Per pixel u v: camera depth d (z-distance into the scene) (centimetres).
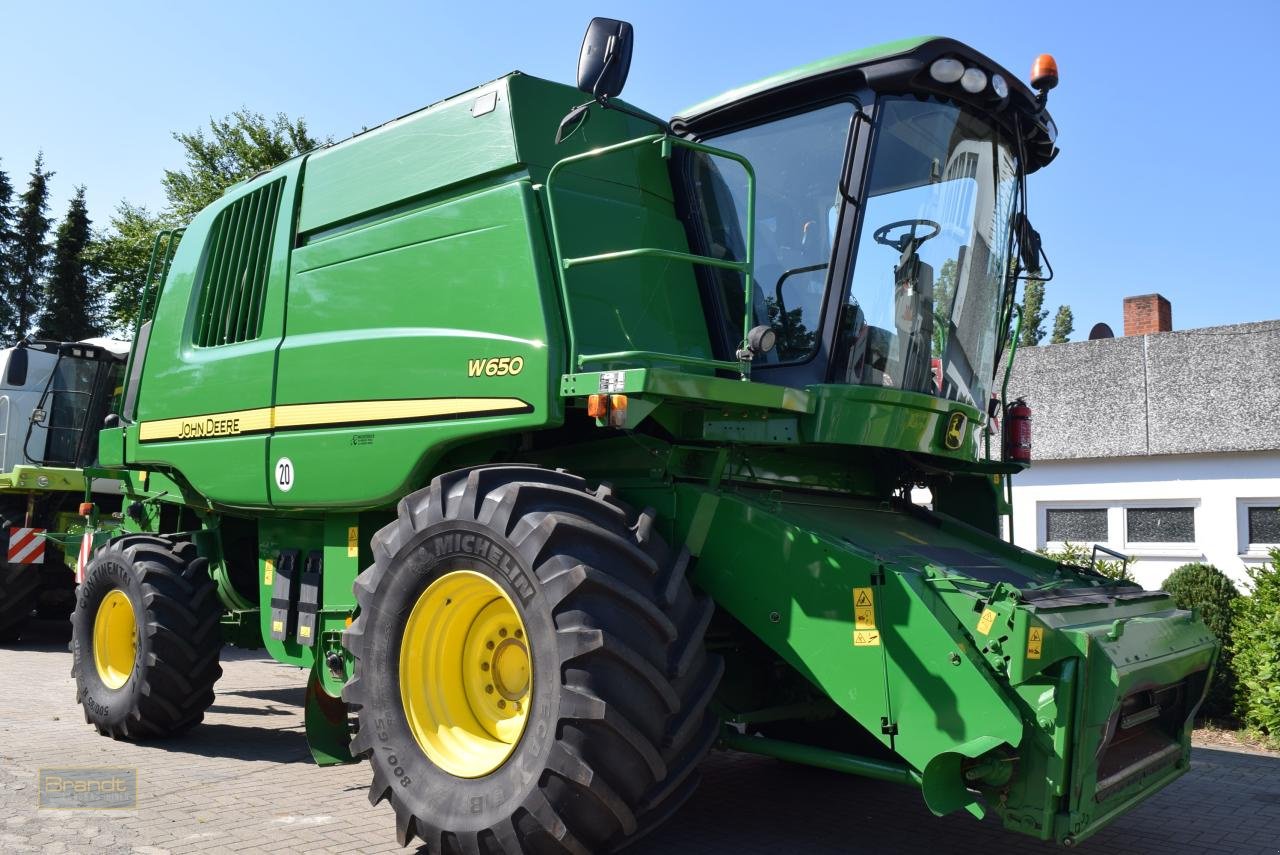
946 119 464
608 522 374
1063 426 1003
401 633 407
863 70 441
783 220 468
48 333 4397
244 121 2431
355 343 489
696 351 476
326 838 422
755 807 491
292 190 559
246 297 580
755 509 393
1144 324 1194
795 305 459
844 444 435
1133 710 401
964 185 480
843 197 445
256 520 656
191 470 593
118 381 1169
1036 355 1027
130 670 628
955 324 489
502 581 370
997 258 507
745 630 451
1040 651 338
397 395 464
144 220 2430
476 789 366
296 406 518
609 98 430
